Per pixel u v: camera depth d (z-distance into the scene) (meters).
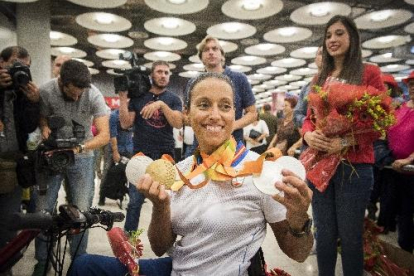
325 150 1.72
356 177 1.73
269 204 1.03
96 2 4.77
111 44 7.65
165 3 4.87
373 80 1.79
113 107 12.93
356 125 1.63
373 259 2.28
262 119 6.35
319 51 2.62
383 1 5.95
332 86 1.67
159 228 1.07
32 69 5.47
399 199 3.36
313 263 2.84
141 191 0.95
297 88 16.08
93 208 1.15
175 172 0.97
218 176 1.03
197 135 1.12
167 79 3.02
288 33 6.62
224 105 1.09
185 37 8.22
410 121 2.73
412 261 2.25
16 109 2.20
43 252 2.28
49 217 0.91
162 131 2.94
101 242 3.28
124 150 4.86
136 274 1.07
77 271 1.09
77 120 2.41
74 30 7.55
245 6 5.05
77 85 2.20
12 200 2.18
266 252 3.08
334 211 1.84
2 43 5.43
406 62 10.08
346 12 5.43
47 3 5.61
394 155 2.80
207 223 1.03
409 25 6.57
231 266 1.01
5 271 0.95
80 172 2.41
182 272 1.05
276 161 0.94
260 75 12.95
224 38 6.53
